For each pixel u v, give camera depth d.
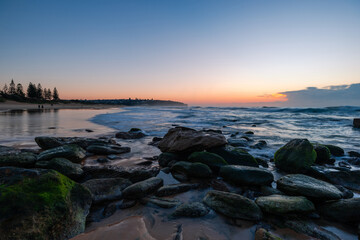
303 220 2.90
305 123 19.73
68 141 7.30
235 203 3.10
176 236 2.50
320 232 2.64
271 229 2.71
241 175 4.25
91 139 7.96
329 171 4.86
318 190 3.41
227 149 5.96
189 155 5.82
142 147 8.13
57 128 12.97
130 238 2.42
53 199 2.51
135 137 10.38
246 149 8.35
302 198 3.19
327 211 3.10
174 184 4.12
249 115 31.94
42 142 6.64
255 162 5.55
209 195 3.45
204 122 20.55
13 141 8.34
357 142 10.20
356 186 4.35
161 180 4.12
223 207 3.10
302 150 5.46
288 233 2.63
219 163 5.20
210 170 4.74
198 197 3.69
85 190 3.19
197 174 4.59
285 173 5.39
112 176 4.38
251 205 3.05
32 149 6.69
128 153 7.11
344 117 25.88
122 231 2.56
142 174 4.45
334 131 14.08
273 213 2.99
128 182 3.98
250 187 4.15
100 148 6.73
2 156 4.34
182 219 2.88
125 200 3.43
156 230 2.62
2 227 2.01
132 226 2.68
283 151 5.88
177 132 6.89
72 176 4.13
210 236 2.53
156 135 11.59
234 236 2.56
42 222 2.24
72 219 2.59
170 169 5.14
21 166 4.33
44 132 11.12
